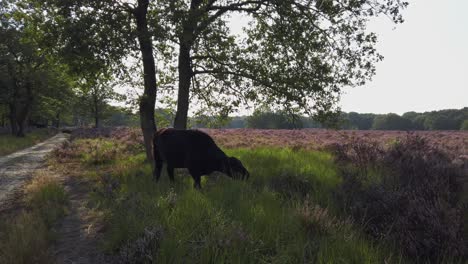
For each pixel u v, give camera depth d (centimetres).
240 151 1339
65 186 962
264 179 752
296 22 1020
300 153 1266
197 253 383
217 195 597
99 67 995
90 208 678
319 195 606
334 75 1054
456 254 359
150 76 1125
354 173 656
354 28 1001
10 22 3366
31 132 5019
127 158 1480
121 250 417
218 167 752
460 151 1208
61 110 6181
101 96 5675
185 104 1170
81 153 1773
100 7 923
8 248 415
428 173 580
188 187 743
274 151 1331
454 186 553
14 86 3772
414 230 395
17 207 745
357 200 527
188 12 880
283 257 362
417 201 429
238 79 1119
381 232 425
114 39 889
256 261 373
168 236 416
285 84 1083
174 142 779
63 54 897
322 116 1067
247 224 450
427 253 370
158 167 885
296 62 1081
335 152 1032
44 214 623
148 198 604
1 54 3456
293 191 639
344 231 419
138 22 1068
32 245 432
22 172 1272
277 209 509
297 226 443
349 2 967
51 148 2425
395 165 684
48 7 998
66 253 459
